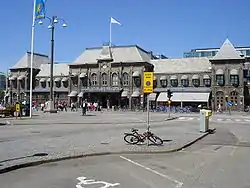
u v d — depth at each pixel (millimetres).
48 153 12898
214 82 76250
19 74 95375
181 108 66125
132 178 9359
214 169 10836
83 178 9273
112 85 83438
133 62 81438
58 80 91188
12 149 13945
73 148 14438
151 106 75000
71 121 32906
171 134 22312
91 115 46656
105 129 25047
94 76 85625
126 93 81500
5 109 38094
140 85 80812
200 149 15875
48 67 95875
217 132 25609
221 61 75875
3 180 8922
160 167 11078
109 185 8523
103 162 11836
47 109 48406
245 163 12008
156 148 14961
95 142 16766
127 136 18625
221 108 71500
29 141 16906
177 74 81312
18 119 33750
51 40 43031
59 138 18453
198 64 81438
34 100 93062
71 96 86250
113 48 85688
